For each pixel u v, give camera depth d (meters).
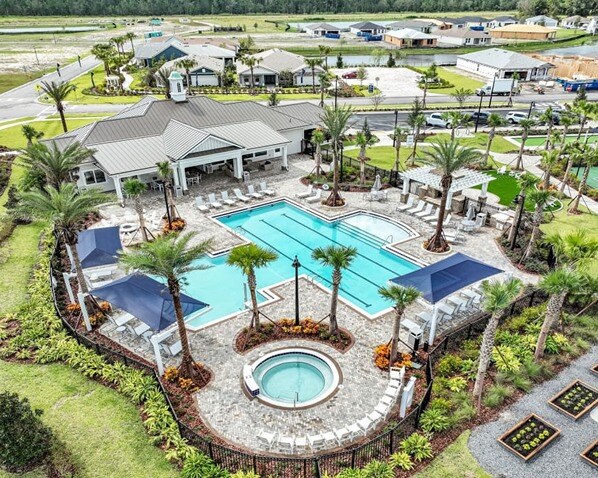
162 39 116.75
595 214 34.41
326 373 20.28
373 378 19.67
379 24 170.62
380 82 88.25
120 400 18.91
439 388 18.86
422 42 133.38
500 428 17.25
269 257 20.53
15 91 81.81
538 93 78.94
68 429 17.52
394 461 15.79
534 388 19.11
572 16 173.25
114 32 169.12
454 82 88.06
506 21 165.50
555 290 18.38
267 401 18.52
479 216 32.75
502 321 23.02
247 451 16.45
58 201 21.42
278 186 40.69
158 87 85.25
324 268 29.08
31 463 16.25
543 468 15.70
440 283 21.50
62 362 21.09
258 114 47.41
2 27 179.12
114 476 15.71
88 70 102.38
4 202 37.94
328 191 39.38
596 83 80.12
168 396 18.72
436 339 21.97
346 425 17.38
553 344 21.02
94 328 23.22
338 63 101.56
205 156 38.72
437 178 33.66
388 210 35.88
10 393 19.12
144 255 18.23
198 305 21.39
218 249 30.44
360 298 25.95
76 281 26.84
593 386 19.14
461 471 15.60
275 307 24.53
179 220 33.44
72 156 30.91
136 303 21.02
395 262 29.50
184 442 16.59
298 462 15.88
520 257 28.36
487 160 45.91
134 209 36.16
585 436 16.92
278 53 94.38
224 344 21.83
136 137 41.03
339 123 34.12
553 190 38.53
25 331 22.70
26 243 31.94
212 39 121.25
